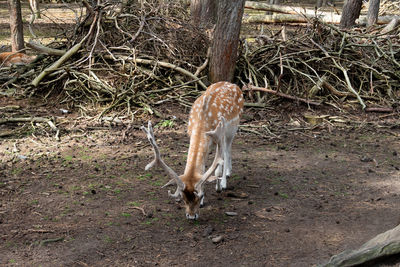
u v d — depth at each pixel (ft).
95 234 18.15
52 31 65.46
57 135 29.48
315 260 16.49
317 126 33.12
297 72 39.91
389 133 32.35
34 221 19.04
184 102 35.63
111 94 35.19
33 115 33.14
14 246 17.15
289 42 41.86
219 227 18.98
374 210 20.70
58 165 25.09
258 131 32.04
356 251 15.21
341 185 23.47
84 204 20.67
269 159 27.02
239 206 20.98
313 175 24.68
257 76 39.68
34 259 16.35
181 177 18.10
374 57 42.78
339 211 20.58
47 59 39.83
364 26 66.74
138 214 19.93
